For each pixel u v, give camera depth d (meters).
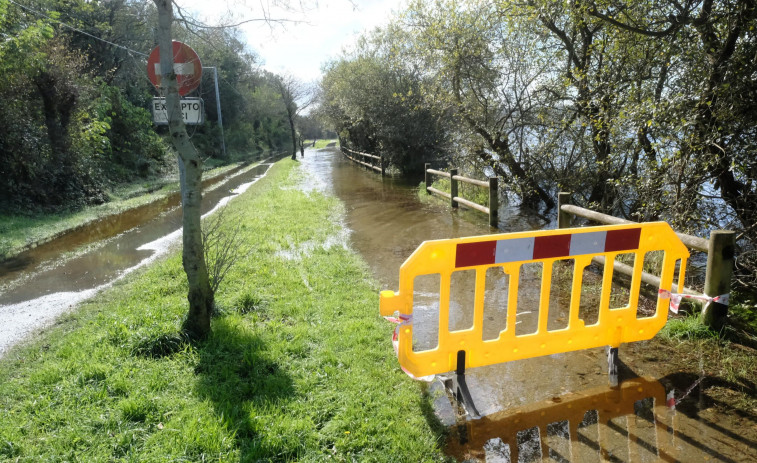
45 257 7.86
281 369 3.59
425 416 3.07
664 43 6.35
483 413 3.13
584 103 8.00
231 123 42.31
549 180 9.77
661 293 3.71
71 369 3.62
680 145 5.37
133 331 4.14
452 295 5.41
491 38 9.92
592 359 3.81
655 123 5.56
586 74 7.73
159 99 5.08
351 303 5.00
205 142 34.38
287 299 5.12
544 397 3.30
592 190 8.94
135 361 3.72
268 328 4.35
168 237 9.24
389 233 8.68
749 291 5.20
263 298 5.09
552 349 3.49
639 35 6.60
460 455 2.74
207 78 35.97
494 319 4.70
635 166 6.82
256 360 3.70
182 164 3.94
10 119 11.34
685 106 5.29
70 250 8.32
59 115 12.78
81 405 3.15
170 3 3.61
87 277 6.63
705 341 3.93
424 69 12.96
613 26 6.89
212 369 3.62
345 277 5.93
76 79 13.47
